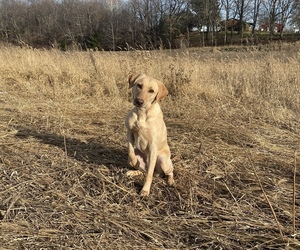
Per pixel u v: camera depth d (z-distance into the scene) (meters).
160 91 1.45
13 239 1.01
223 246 1.05
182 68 3.09
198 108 2.49
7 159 1.52
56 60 3.71
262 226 1.15
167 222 1.17
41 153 1.62
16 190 1.28
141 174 1.52
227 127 2.15
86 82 3.21
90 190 1.34
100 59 3.61
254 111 2.52
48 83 3.12
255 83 3.10
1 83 3.00
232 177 1.52
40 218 1.12
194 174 1.54
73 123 2.11
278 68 3.36
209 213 1.24
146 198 1.33
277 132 2.15
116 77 3.20
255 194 1.38
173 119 2.29
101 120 2.20
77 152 1.68
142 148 1.47
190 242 1.08
